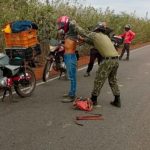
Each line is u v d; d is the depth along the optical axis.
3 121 8.53
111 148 7.00
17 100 10.52
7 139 7.39
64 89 12.19
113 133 7.84
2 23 15.18
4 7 16.30
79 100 9.82
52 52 13.31
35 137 7.51
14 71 10.15
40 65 17.50
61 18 10.32
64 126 8.25
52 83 13.23
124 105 10.21
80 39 9.98
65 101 10.38
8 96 10.92
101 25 9.92
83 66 18.45
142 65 19.20
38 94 11.35
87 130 8.01
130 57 23.83
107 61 9.61
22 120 8.63
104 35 9.83
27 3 17.78
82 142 7.28
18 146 7.02
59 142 7.26
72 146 7.06
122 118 8.95
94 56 14.84
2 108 9.65
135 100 10.84
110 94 11.46
